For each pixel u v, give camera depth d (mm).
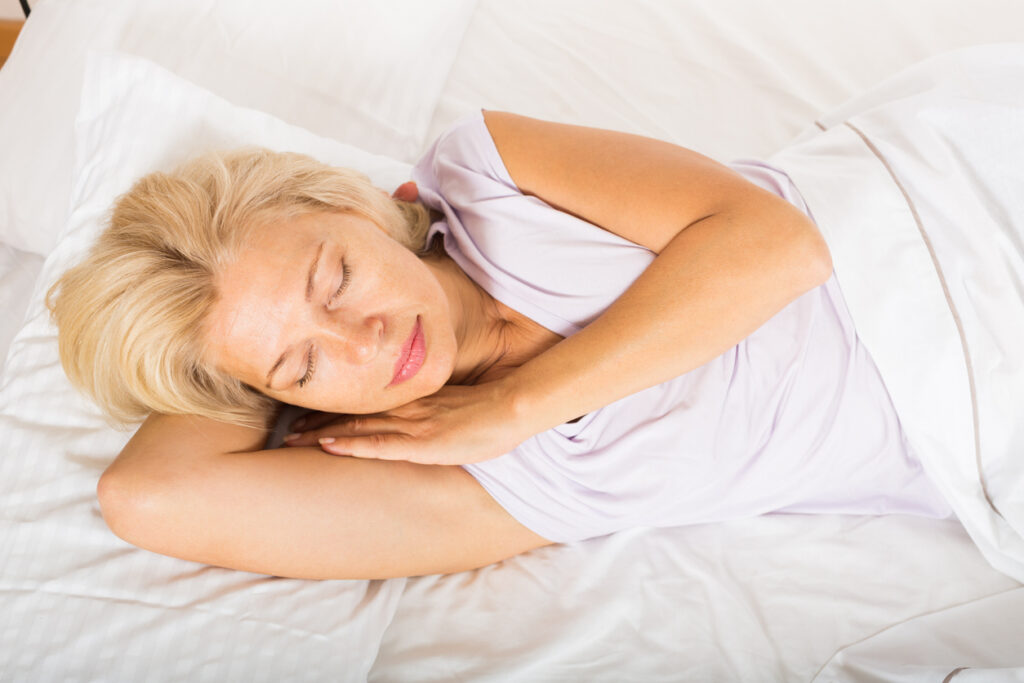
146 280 854
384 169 1227
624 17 1558
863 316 950
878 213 968
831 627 927
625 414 988
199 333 856
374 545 908
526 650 902
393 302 845
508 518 982
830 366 982
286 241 832
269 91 1353
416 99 1430
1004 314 924
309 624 876
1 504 893
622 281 946
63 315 924
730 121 1394
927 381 939
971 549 1003
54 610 837
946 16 1487
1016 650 871
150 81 1168
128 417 964
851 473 1022
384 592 948
